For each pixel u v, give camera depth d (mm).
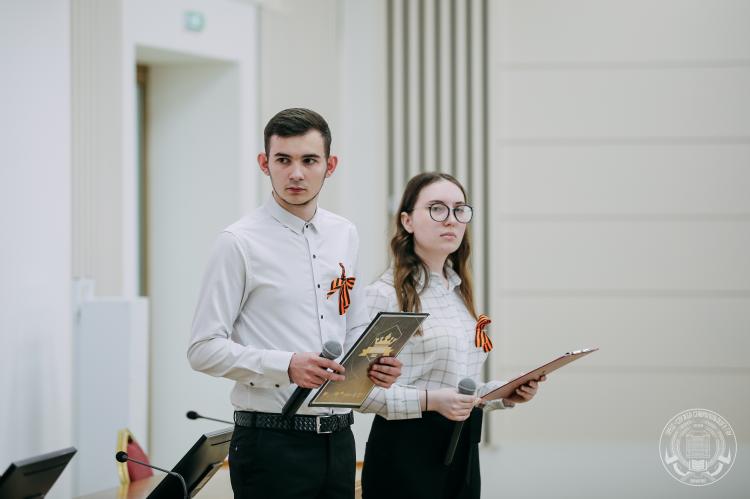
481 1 13047
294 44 12156
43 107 7637
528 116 13094
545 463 11812
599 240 13039
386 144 12953
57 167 7828
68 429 7996
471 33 13039
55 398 7762
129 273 10219
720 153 13000
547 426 12883
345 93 12875
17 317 7191
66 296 7961
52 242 7734
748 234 12969
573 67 13086
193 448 4980
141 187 11711
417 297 5324
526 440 12867
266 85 11789
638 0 13039
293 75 12133
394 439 5117
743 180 12984
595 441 12844
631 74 13039
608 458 12047
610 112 13047
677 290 13000
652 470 11438
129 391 8367
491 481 10898
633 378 12930
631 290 13000
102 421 8383
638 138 13039
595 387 12922
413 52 13031
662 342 12945
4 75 7117
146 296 11695
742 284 12961
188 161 11656
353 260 4941
